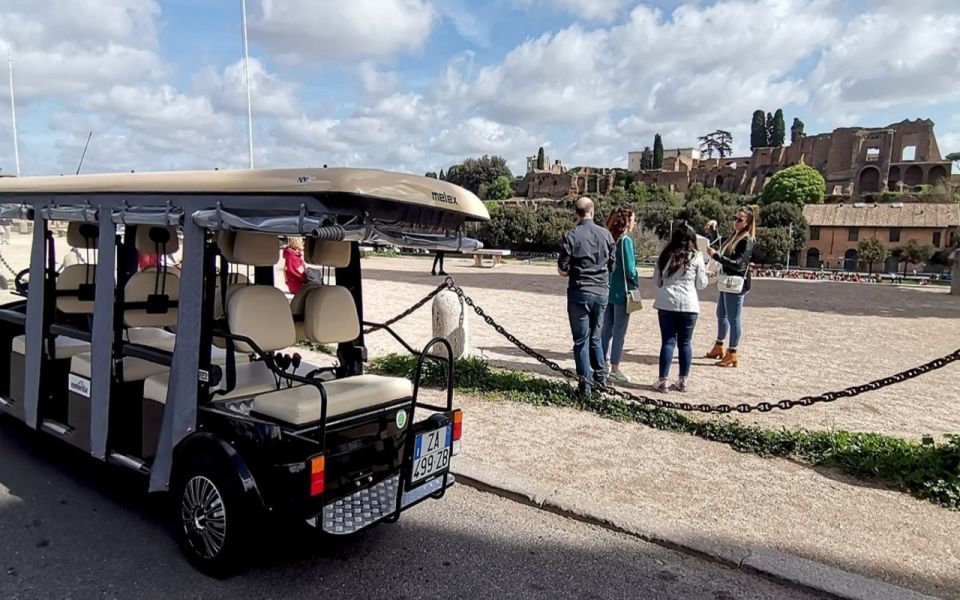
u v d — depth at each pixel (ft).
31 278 15.28
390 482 12.74
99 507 14.05
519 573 11.73
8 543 12.39
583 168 381.81
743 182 331.16
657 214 191.72
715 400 22.58
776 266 179.73
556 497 14.37
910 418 21.25
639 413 20.12
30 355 15.48
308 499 10.39
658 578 11.66
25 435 18.57
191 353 11.71
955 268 73.41
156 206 12.09
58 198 14.32
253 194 10.62
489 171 395.55
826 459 16.61
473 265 106.93
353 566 11.84
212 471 11.00
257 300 12.98
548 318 43.19
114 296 13.14
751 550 12.23
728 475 15.92
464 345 26.09
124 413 13.85
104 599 10.57
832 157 310.45
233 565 11.02
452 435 12.82
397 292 56.29
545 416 20.24
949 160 287.48
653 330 39.52
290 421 11.43
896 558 12.11
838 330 41.37
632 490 14.98
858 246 202.90
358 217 10.01
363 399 12.57
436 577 11.52
